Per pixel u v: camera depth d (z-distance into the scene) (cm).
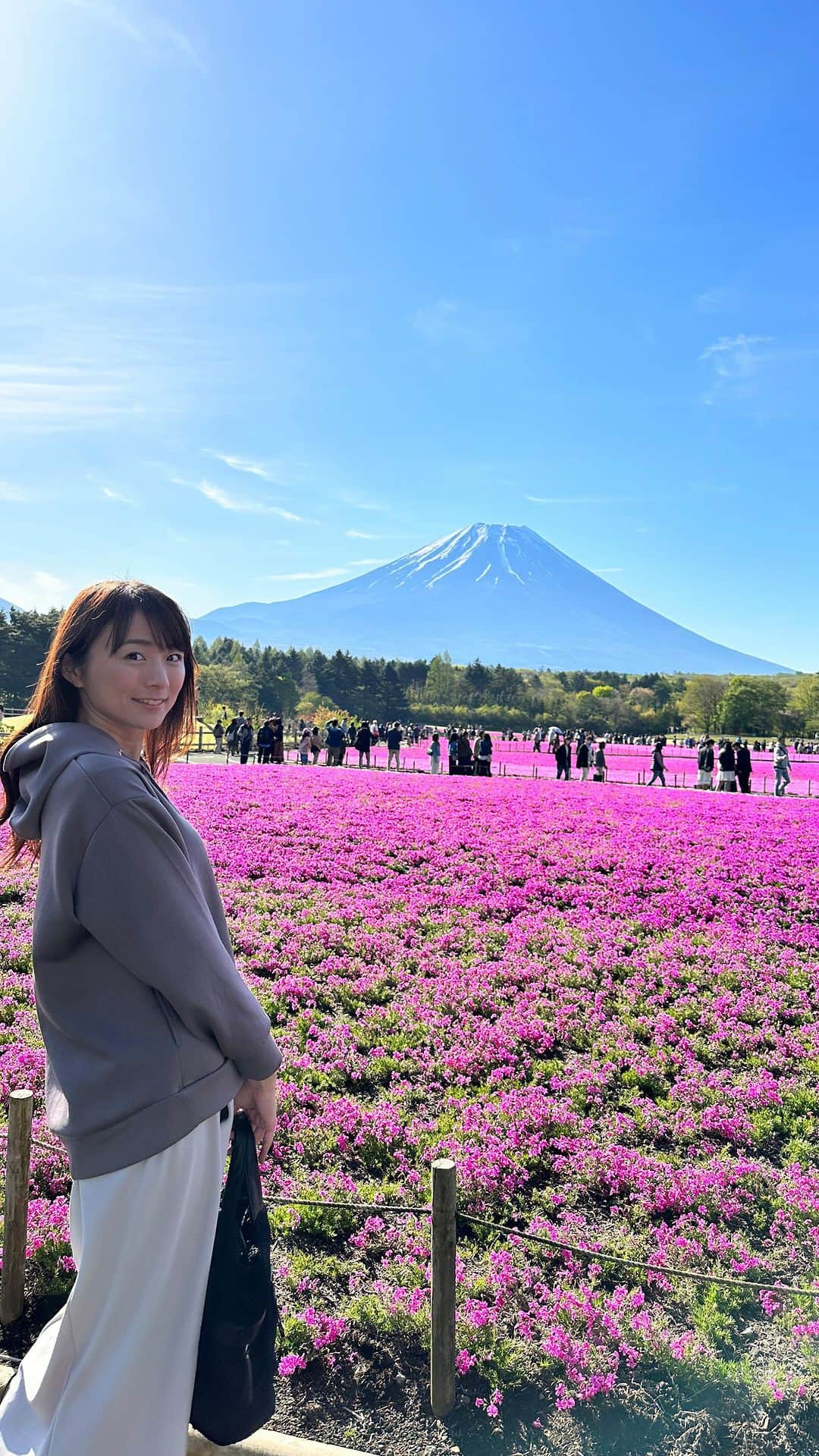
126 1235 228
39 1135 636
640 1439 429
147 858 233
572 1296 500
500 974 1017
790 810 2297
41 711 274
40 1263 525
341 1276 537
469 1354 468
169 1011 240
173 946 232
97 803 232
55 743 249
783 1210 601
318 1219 581
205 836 1727
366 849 1650
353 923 1205
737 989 1001
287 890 1369
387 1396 452
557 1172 647
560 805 2295
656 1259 551
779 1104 744
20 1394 245
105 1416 222
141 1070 233
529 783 3031
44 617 9575
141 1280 229
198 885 254
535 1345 479
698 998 968
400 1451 420
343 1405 447
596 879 1466
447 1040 850
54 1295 507
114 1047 234
